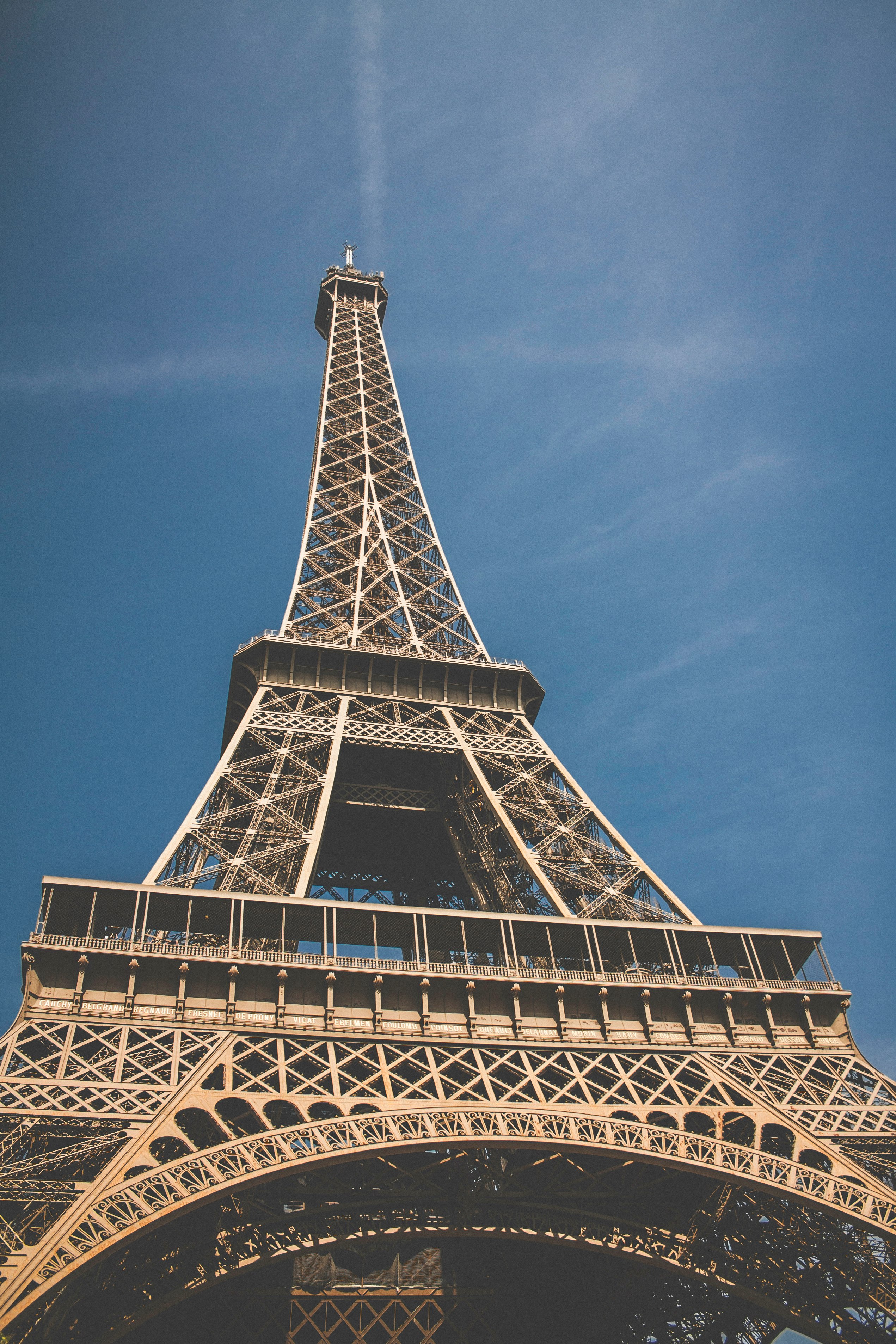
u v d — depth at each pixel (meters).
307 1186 58.25
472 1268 78.94
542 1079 60.75
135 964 58.34
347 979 62.19
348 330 163.88
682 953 72.31
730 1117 60.75
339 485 129.00
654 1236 63.09
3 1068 51.53
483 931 69.19
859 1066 66.50
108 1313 51.12
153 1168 47.50
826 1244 62.19
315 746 87.06
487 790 86.31
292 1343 73.94
